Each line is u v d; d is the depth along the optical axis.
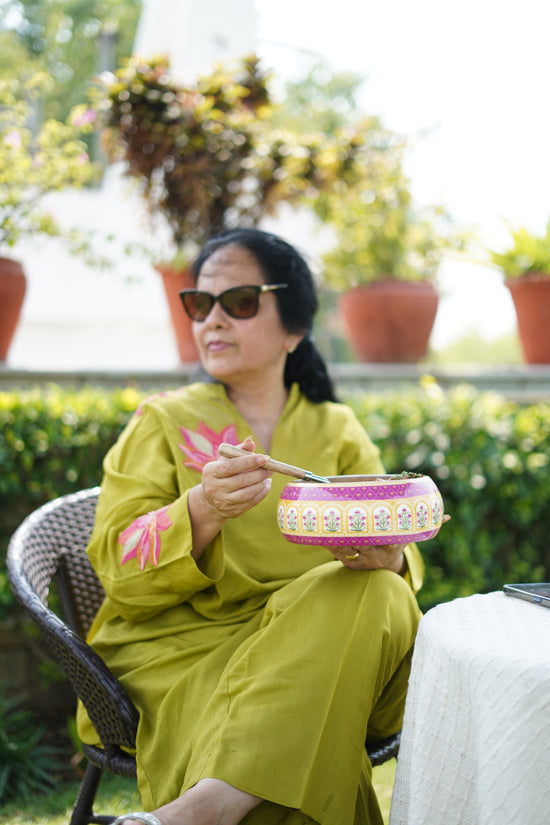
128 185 4.29
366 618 1.49
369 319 4.50
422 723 1.24
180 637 1.70
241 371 1.96
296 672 1.45
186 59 5.04
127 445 1.87
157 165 3.89
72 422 3.10
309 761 1.40
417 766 1.24
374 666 1.48
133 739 1.57
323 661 1.46
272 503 1.82
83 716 1.76
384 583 1.54
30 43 16.12
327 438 1.98
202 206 3.88
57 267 5.82
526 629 1.25
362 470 2.02
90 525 2.17
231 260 1.98
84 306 5.86
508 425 3.37
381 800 2.40
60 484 3.12
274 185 4.07
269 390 2.02
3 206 3.77
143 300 5.92
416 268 4.67
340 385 4.23
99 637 1.79
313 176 4.18
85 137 9.03
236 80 4.29
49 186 3.87
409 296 4.44
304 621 1.49
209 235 3.96
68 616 2.08
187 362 4.12
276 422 2.02
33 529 1.99
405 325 4.48
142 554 1.66
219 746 1.40
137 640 1.73
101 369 3.84
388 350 4.52
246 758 1.38
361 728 1.46
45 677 3.11
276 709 1.42
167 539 1.62
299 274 2.04
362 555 1.53
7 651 3.15
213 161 3.89
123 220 5.03
